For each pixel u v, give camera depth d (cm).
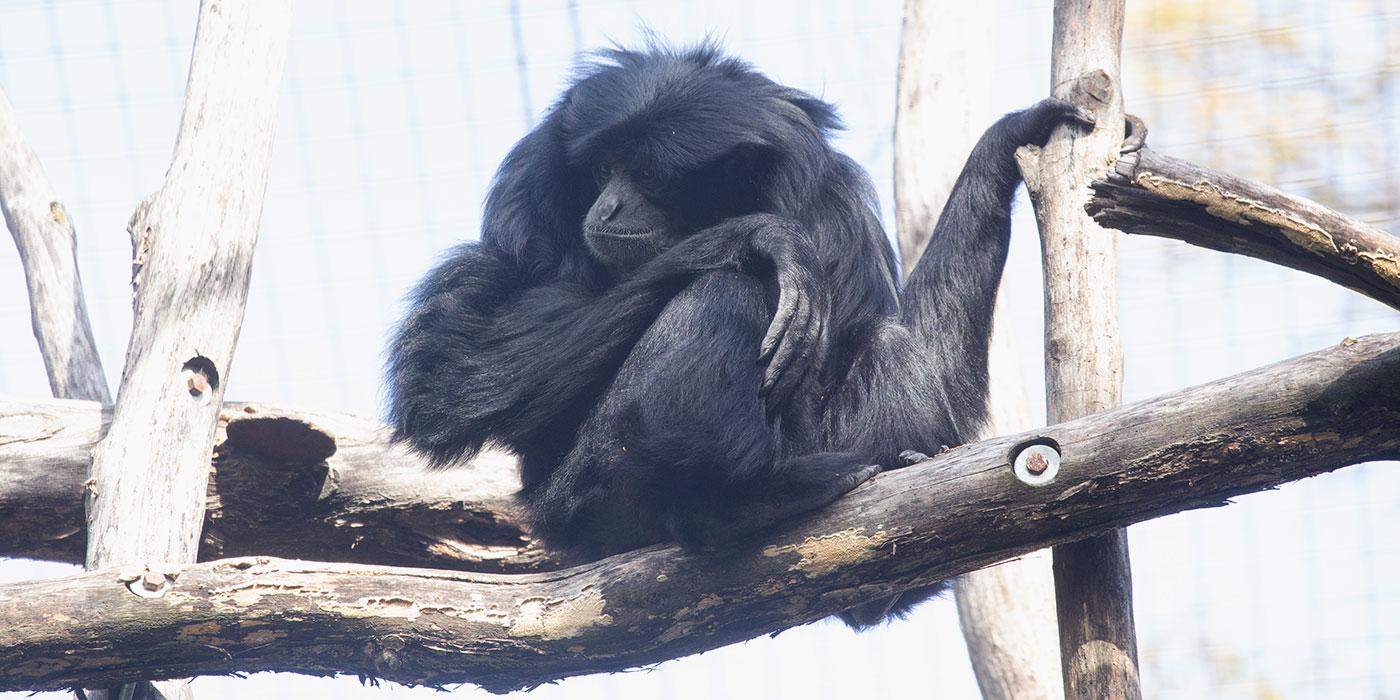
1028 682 2238
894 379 1553
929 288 1658
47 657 1277
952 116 2430
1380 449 1180
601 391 1553
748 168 1714
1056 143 1505
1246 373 1210
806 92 1830
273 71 1722
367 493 1859
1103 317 1413
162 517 1503
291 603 1303
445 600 1333
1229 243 1202
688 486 1348
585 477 1513
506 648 1338
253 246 1667
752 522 1320
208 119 1680
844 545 1298
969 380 1638
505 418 1584
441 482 1880
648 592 1333
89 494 1521
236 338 1636
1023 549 1272
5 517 1764
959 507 1259
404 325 1662
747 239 1516
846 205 1727
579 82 1819
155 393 1555
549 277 1753
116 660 1294
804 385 1520
